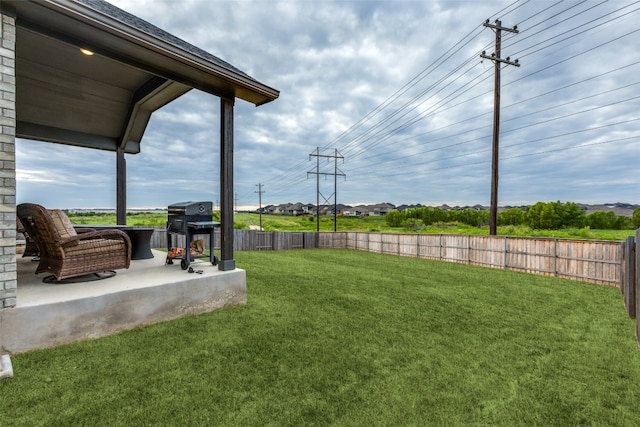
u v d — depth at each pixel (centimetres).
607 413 200
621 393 225
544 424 189
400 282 630
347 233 1616
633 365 270
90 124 598
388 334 329
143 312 313
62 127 578
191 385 215
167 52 310
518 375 249
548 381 240
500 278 716
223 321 342
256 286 540
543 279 717
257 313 378
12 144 244
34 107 525
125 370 230
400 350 289
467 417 193
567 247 739
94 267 327
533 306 466
